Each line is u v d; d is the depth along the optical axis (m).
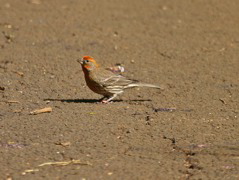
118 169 9.94
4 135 11.59
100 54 18.61
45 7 24.75
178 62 17.98
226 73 16.88
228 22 22.83
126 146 11.05
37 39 19.98
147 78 16.36
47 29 21.27
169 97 14.70
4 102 14.05
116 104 14.05
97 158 10.44
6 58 17.78
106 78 14.20
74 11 24.09
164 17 23.45
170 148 10.98
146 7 25.09
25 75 16.36
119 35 20.80
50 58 17.94
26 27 21.42
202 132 11.87
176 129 12.04
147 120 12.67
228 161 10.34
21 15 23.23
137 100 14.46
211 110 13.52
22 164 10.14
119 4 25.61
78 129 11.95
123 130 11.95
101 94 14.43
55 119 12.64
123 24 22.25
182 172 9.86
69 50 18.86
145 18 23.22
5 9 24.20
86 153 10.67
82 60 14.27
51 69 16.94
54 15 23.34
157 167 10.06
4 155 10.55
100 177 9.59
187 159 10.46
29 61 17.58
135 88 15.58
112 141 11.30
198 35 21.03
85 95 14.93
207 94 14.91
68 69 16.98
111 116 12.92
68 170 9.88
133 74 16.70
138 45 19.70
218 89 15.37
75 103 14.06
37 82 15.80
